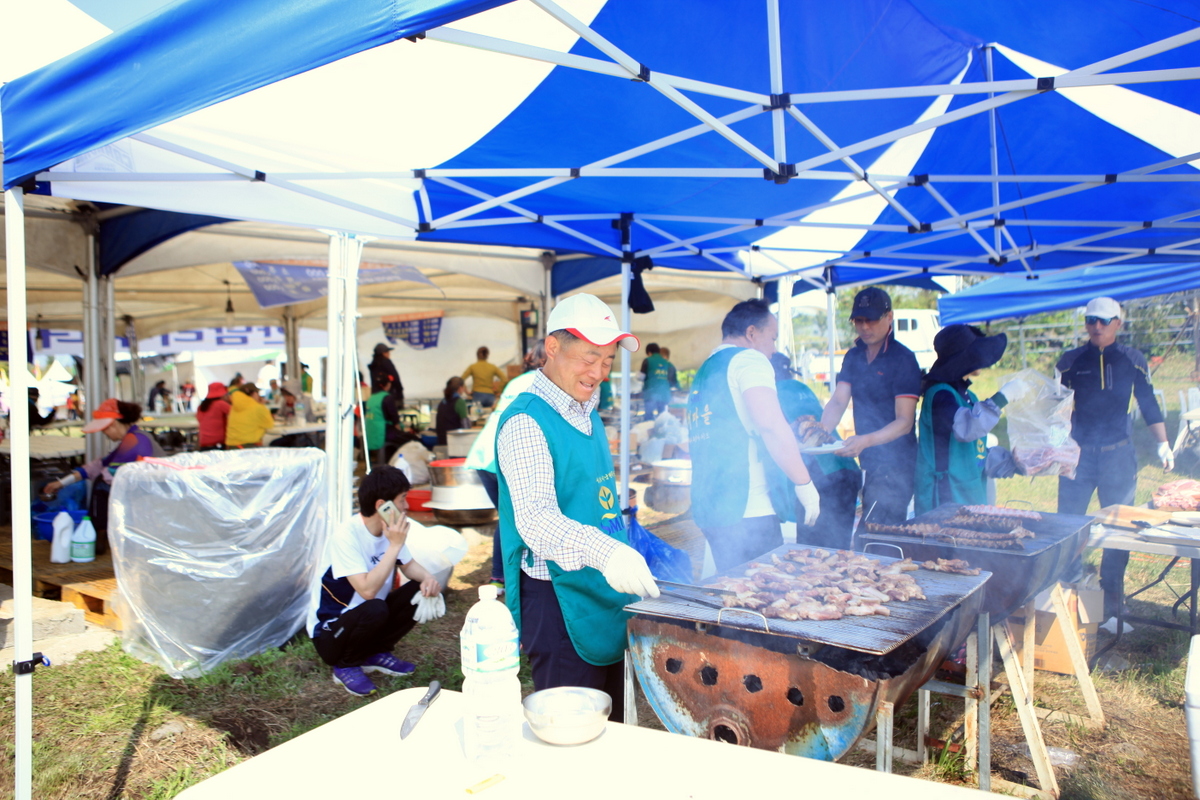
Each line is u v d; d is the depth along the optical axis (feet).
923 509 11.85
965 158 13.62
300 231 26.35
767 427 8.77
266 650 12.94
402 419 43.96
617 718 7.39
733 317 9.84
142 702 11.12
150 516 12.09
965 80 11.51
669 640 6.02
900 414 11.69
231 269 32.89
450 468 21.94
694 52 8.68
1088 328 13.71
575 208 13.61
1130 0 8.18
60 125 6.47
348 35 4.62
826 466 12.03
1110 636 12.50
